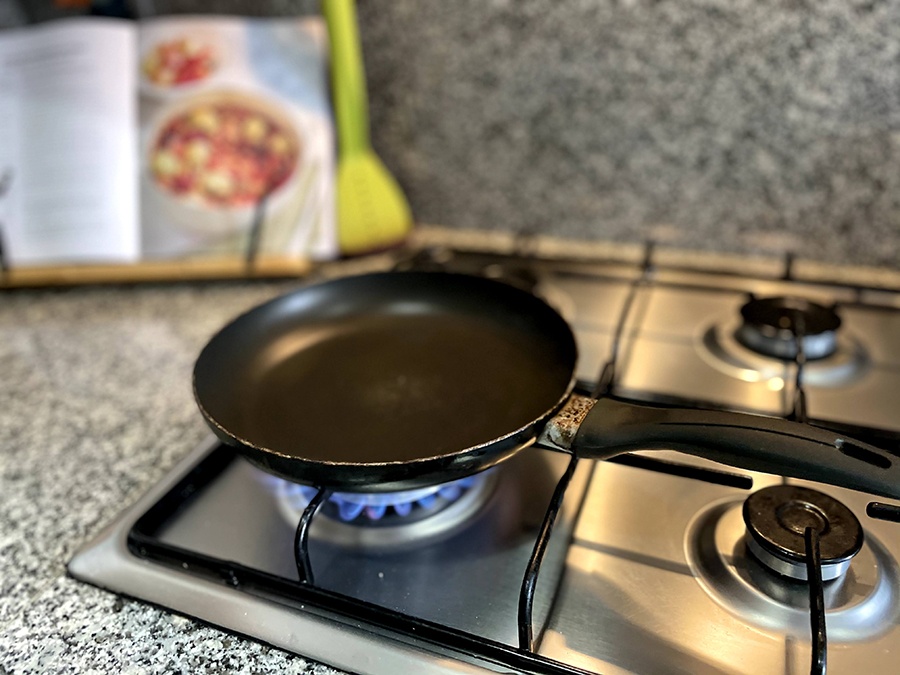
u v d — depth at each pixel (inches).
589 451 14.5
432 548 16.1
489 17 27.9
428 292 22.3
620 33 26.5
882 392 21.0
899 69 23.8
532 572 13.2
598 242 31.1
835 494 16.7
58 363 25.2
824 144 25.8
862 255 27.3
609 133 28.5
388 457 16.8
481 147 30.9
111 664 13.6
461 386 19.2
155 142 29.2
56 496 18.4
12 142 29.3
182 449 20.0
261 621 14.1
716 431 13.3
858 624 13.7
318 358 20.6
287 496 17.9
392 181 32.6
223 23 29.6
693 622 14.0
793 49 24.6
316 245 30.0
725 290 26.5
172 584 15.0
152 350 25.7
